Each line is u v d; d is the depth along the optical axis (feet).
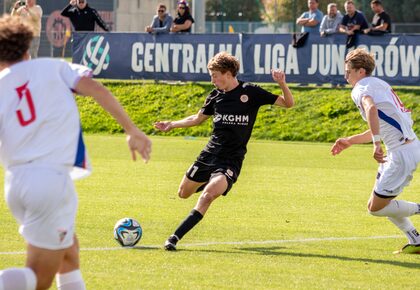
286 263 69.15
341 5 353.10
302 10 350.02
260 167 141.08
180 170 134.82
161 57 207.92
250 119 77.87
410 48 192.34
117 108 45.34
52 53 328.90
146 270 65.00
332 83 198.90
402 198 110.93
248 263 68.74
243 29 374.84
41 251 44.06
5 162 44.93
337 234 84.17
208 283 61.16
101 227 84.74
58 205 43.75
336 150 76.54
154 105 203.41
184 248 74.84
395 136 72.95
